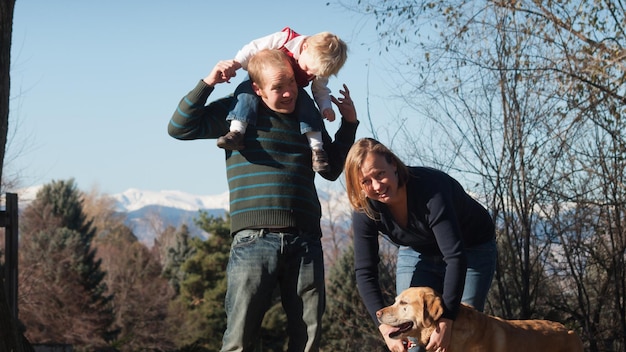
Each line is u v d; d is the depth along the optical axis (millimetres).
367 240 5047
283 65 4832
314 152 4934
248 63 5012
